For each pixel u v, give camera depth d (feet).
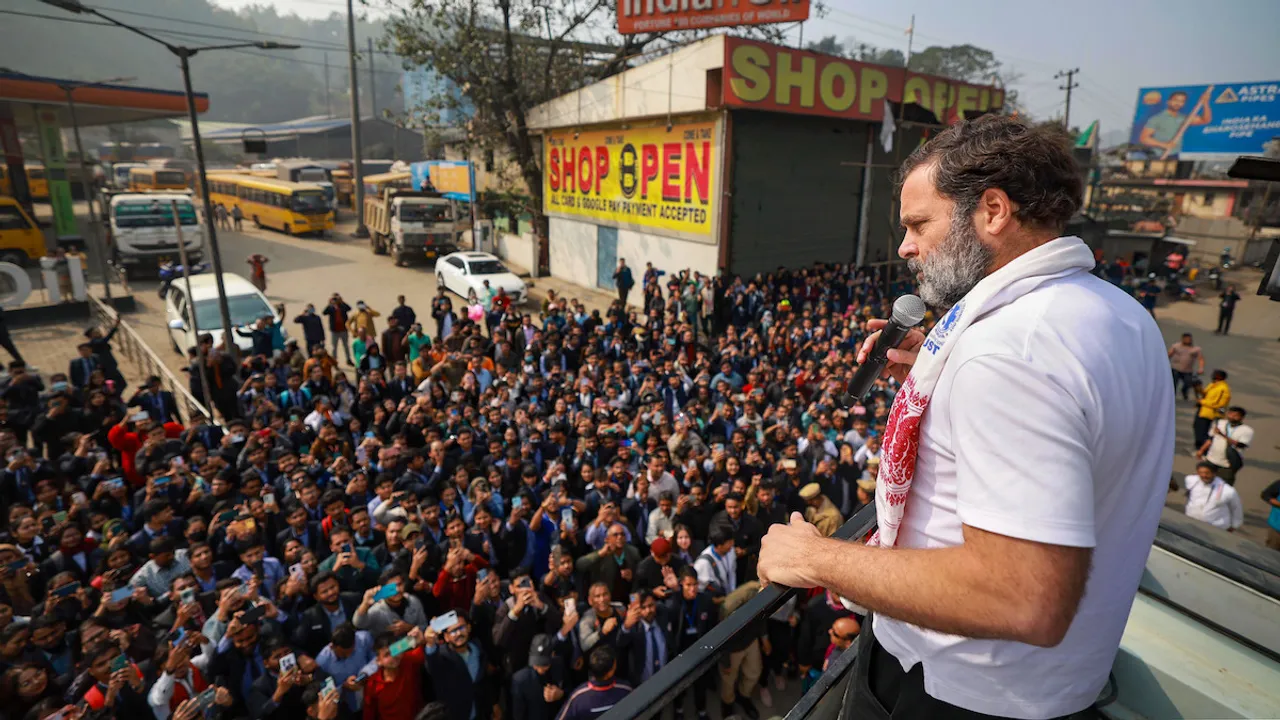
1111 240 90.74
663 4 56.34
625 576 20.18
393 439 27.55
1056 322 2.17
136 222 74.02
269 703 15.05
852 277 60.95
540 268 81.41
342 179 147.84
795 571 2.68
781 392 34.53
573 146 72.18
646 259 65.21
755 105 52.90
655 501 23.62
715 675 18.42
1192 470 34.42
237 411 36.52
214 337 42.47
